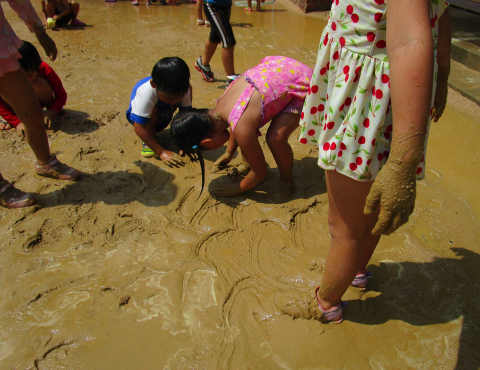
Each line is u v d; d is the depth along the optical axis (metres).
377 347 1.67
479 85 4.12
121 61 5.00
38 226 2.32
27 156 2.99
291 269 2.04
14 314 1.80
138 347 1.67
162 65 2.49
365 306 1.85
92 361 1.62
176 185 2.71
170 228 2.33
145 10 8.17
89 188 2.67
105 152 3.07
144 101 2.75
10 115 3.22
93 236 2.27
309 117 1.55
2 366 1.59
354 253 1.50
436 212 2.43
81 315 1.80
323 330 1.74
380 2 1.12
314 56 5.29
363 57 1.21
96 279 1.99
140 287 1.94
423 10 1.01
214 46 4.24
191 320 1.78
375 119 1.24
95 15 7.63
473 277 2.00
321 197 2.59
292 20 7.38
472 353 1.64
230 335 1.72
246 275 2.02
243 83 2.32
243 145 2.29
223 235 2.30
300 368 1.60
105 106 3.76
